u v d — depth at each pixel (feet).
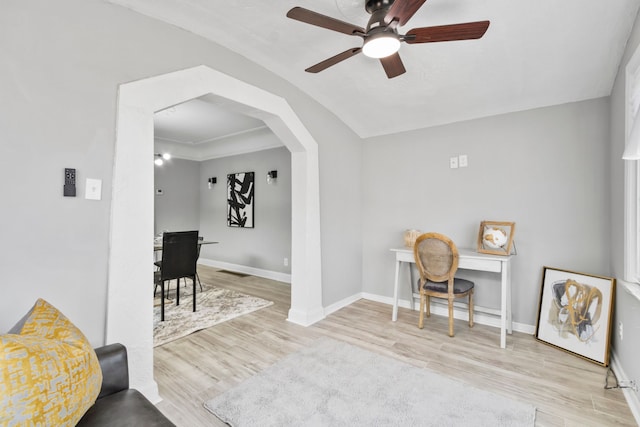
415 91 9.56
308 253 10.12
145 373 6.07
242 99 8.06
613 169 7.60
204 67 7.20
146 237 6.14
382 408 5.82
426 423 5.41
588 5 5.94
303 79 9.50
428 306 10.77
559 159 8.86
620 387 6.19
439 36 5.36
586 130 8.47
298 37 7.59
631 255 6.32
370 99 10.35
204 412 5.75
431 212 11.19
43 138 5.01
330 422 5.44
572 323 8.09
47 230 5.07
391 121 11.51
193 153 20.79
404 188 11.82
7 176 4.70
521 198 9.44
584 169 8.50
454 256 8.84
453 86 9.02
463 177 10.48
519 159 9.46
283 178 16.43
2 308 4.68
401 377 6.88
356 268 12.68
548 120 9.02
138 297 6.01
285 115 9.34
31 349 3.08
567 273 8.48
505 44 7.20
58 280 5.17
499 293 9.88
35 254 4.95
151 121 6.24
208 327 9.80
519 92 8.82
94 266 5.55
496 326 9.86
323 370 7.18
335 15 6.66
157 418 3.71
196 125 15.88
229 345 8.52
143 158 6.12
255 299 12.88
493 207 9.92
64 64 5.23
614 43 6.66
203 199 21.11
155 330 9.54
